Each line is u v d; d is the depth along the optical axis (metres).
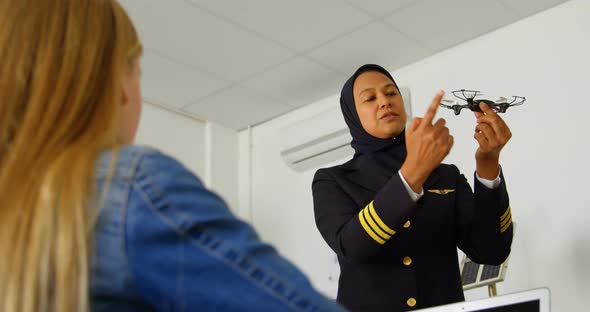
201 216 0.51
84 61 0.57
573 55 2.97
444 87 3.37
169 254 0.49
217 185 4.18
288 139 3.95
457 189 1.52
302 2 3.02
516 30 3.18
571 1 3.04
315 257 3.79
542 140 2.96
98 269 0.49
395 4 3.04
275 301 0.50
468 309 1.11
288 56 3.47
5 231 0.49
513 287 2.87
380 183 1.53
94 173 0.52
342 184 1.55
